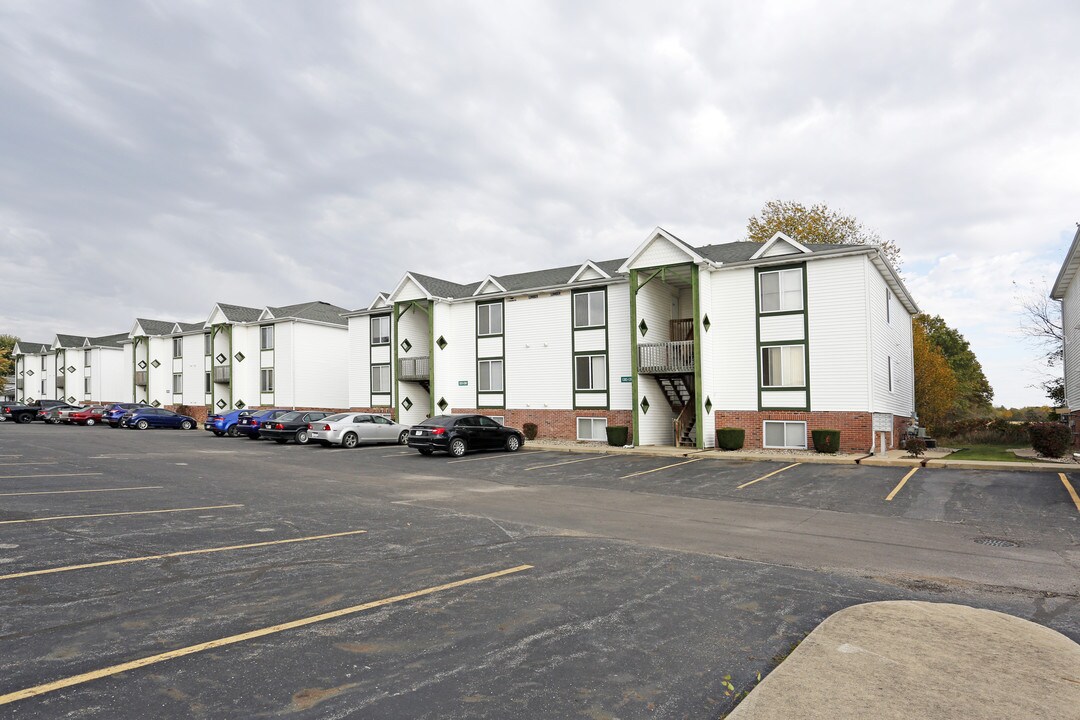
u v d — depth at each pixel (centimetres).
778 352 2300
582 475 1706
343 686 437
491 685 443
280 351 4162
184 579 686
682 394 2641
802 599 648
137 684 434
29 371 7281
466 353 3166
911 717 382
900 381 2762
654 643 526
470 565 766
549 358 2870
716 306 2434
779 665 469
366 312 3612
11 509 1073
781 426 2284
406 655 493
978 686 425
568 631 551
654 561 799
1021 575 750
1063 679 438
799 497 1348
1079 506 1205
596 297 2748
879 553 858
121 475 1552
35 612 576
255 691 427
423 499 1290
